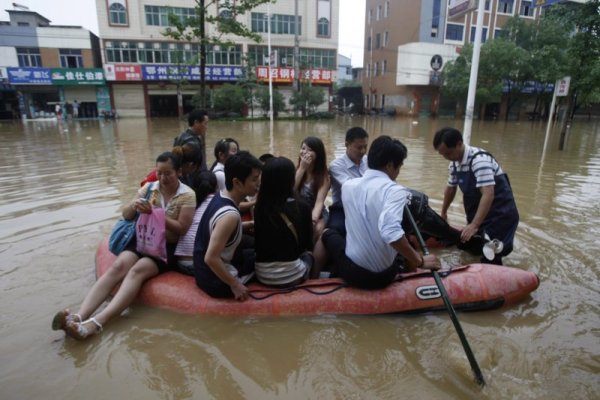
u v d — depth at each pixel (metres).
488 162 4.04
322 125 23.72
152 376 2.61
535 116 32.16
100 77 29.72
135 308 3.37
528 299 3.58
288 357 2.82
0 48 28.11
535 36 29.14
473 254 4.58
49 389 2.48
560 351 2.88
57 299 3.48
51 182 7.80
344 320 3.24
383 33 37.91
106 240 4.31
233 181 3.10
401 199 2.95
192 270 3.57
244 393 2.48
